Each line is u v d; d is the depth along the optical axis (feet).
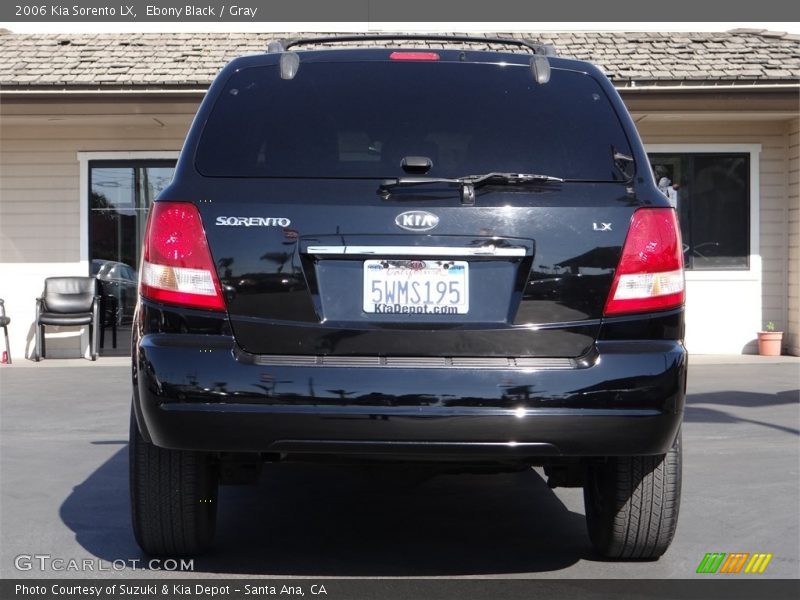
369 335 10.68
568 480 13.39
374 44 43.42
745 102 40.32
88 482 18.34
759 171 44.37
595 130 11.45
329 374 10.56
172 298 10.82
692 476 18.78
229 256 10.80
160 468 12.16
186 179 11.06
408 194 10.92
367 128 11.32
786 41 44.62
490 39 12.83
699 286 44.50
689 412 26.86
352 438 10.57
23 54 43.62
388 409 10.52
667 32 46.78
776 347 43.39
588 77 11.87
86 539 14.34
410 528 15.11
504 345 10.73
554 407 10.57
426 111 11.43
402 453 10.62
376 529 15.01
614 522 12.59
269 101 11.50
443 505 16.70
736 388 31.94
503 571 12.81
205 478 12.37
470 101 11.53
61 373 38.09
